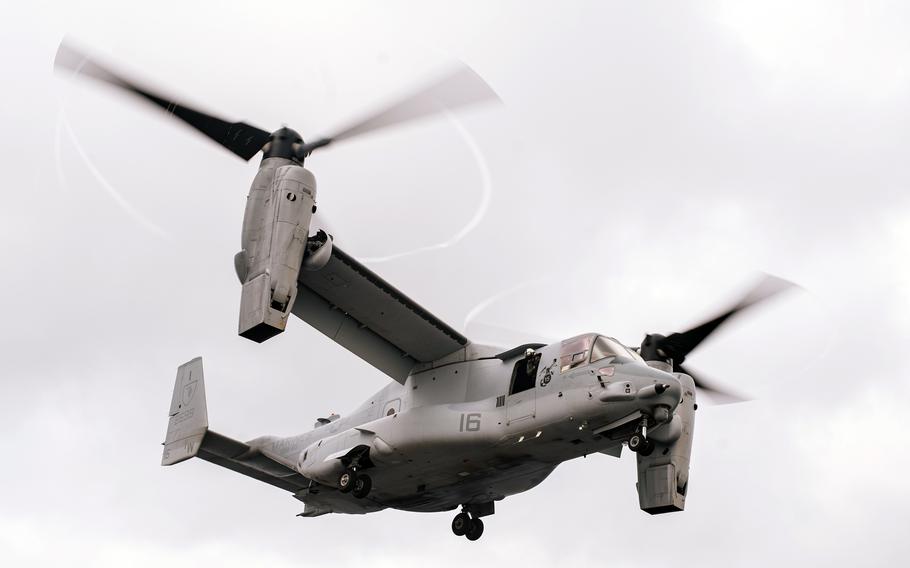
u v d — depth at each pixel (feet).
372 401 294.25
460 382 271.08
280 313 228.63
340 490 274.98
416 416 269.85
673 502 267.18
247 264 235.61
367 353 279.08
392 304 262.26
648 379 238.27
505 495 290.56
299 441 312.71
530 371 258.78
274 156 248.32
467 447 261.03
